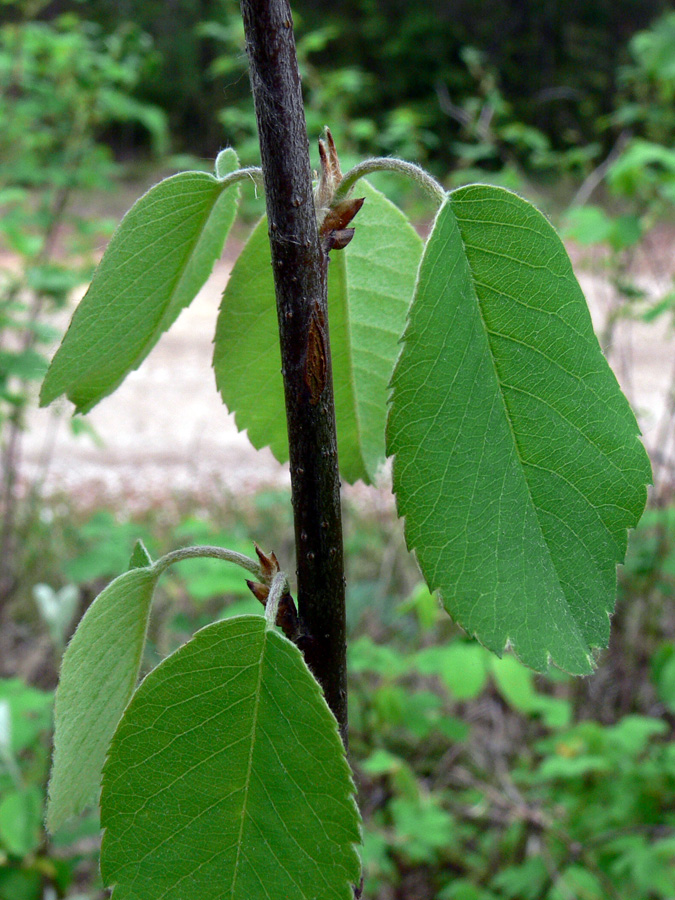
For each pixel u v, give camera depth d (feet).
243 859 0.28
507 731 1.49
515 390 0.29
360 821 0.27
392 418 0.29
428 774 1.40
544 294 0.29
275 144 0.29
